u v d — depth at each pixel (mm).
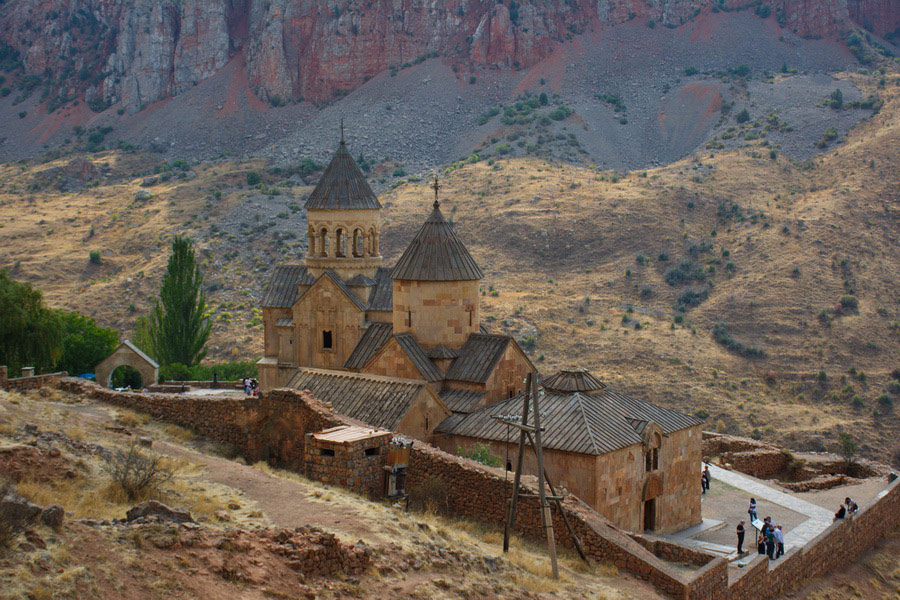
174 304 80812
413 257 44281
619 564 26109
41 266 150875
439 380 42656
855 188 152125
